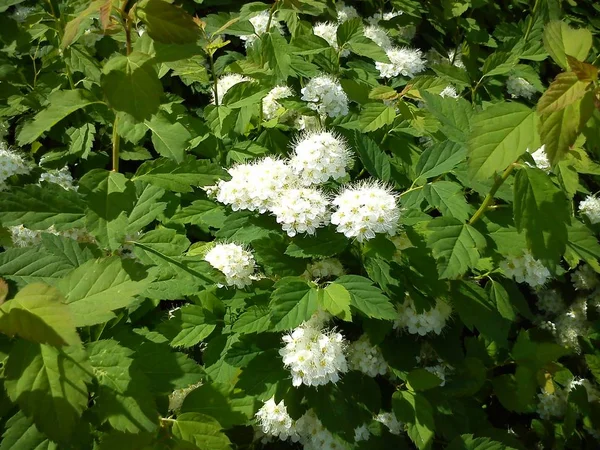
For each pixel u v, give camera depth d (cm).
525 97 48
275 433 28
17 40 36
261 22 40
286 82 38
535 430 37
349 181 32
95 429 21
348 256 29
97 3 19
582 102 20
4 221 22
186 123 32
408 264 28
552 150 20
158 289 23
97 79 34
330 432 27
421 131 33
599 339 40
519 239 28
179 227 31
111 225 21
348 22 38
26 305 16
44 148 39
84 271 19
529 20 48
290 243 26
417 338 30
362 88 33
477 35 46
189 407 23
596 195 44
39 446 19
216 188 31
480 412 32
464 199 29
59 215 23
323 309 26
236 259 27
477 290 29
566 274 44
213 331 28
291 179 27
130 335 23
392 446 28
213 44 31
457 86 45
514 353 34
